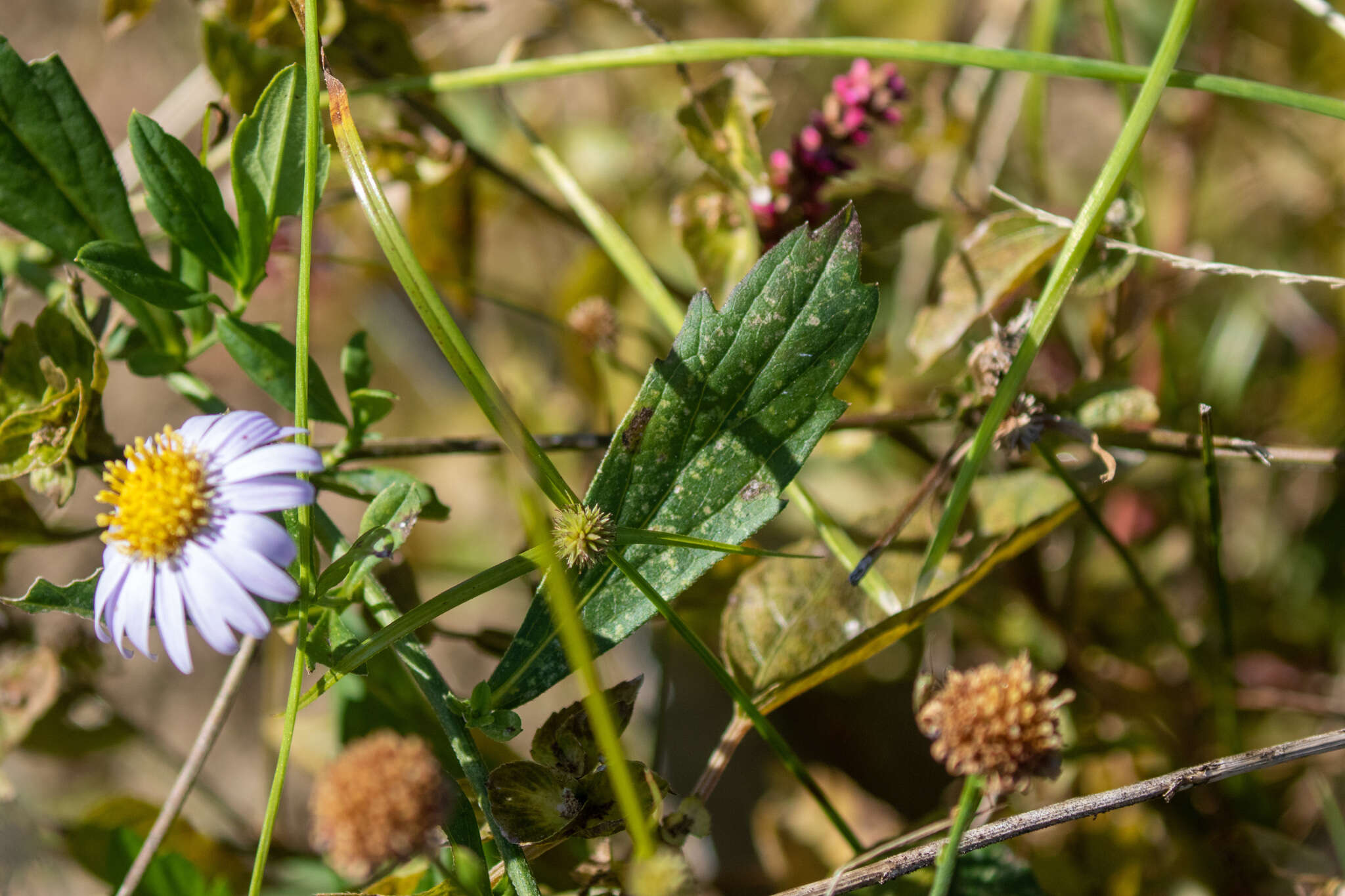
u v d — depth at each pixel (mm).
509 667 270
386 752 251
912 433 333
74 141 284
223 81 315
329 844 250
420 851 251
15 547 303
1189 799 319
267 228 281
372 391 288
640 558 271
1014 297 312
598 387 388
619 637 270
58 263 323
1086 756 320
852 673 354
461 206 362
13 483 301
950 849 259
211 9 321
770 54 299
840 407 271
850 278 272
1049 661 341
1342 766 333
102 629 260
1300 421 387
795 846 339
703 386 272
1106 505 370
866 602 298
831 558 301
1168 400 337
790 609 298
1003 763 259
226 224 281
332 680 265
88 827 320
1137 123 277
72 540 306
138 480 259
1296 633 365
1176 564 362
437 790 250
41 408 287
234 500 258
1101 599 353
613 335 354
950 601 296
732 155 319
